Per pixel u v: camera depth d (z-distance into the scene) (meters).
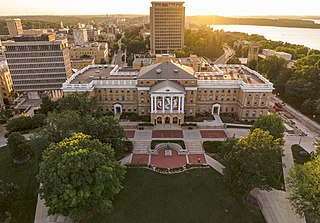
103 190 46.94
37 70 127.31
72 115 67.38
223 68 120.31
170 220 51.97
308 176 47.12
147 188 60.56
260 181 50.62
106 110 101.38
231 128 90.25
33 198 58.28
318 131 89.75
